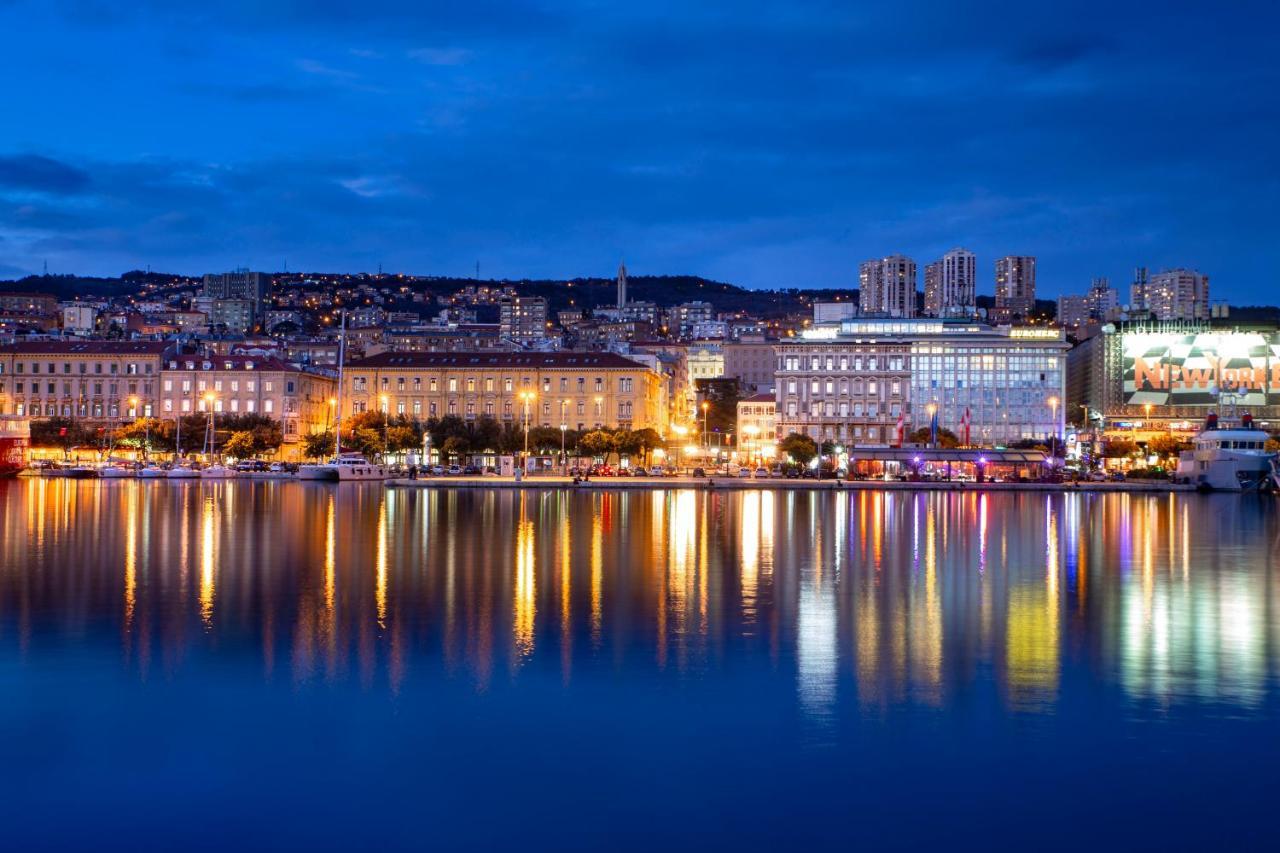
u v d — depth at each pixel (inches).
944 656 1616.6
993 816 1051.9
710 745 1221.7
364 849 992.2
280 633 1752.0
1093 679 1486.2
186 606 1987.0
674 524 3978.8
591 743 1227.2
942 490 7637.8
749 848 994.1
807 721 1299.2
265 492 6250.0
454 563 2645.2
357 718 1305.4
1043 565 2765.7
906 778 1134.4
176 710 1331.2
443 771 1150.3
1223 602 2143.2
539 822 1040.8
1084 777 1136.8
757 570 2578.7
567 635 1750.7
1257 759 1182.9
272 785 1115.9
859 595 2192.4
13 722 1286.9
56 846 994.7
